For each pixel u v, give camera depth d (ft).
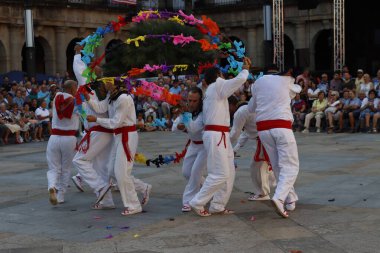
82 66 25.89
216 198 23.56
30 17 79.71
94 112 25.38
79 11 107.45
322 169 34.19
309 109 64.28
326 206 24.16
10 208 26.35
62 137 26.99
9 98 63.46
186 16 24.91
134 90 24.50
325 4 109.19
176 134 64.08
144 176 34.06
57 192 27.27
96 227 22.30
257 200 26.17
